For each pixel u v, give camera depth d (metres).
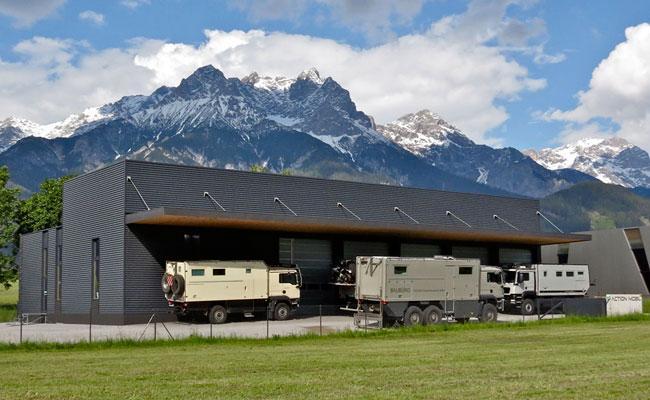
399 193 49.28
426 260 35.78
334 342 26.69
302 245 44.31
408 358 20.58
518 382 15.09
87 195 42.28
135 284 38.19
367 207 47.53
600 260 62.66
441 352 22.39
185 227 40.00
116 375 17.08
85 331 33.88
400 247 48.62
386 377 16.20
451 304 36.28
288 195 44.22
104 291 39.66
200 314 38.19
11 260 61.62
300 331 32.19
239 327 34.72
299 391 14.20
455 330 31.80
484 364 18.69
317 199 45.38
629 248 60.47
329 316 42.81
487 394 13.53
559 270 46.31
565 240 51.91
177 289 36.25
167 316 38.69
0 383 15.87
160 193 39.56
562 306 44.06
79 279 42.41
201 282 36.59
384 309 34.66
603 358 19.88
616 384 14.65
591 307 41.62
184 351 23.48
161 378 16.42
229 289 37.28
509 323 34.25
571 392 13.69
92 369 18.44
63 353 23.17
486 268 39.59
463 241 51.88
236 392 14.15
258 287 38.09
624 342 25.27
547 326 33.69
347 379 15.90
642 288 59.44
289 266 39.69
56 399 13.45
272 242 43.03
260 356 21.53
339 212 46.19
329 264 45.25
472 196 53.03
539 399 12.98
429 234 46.53
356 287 36.09
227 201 41.78
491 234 47.47
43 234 47.94
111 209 39.62
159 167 39.75
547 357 20.39
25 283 49.97
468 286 36.81
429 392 13.85
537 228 56.34
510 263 52.12
